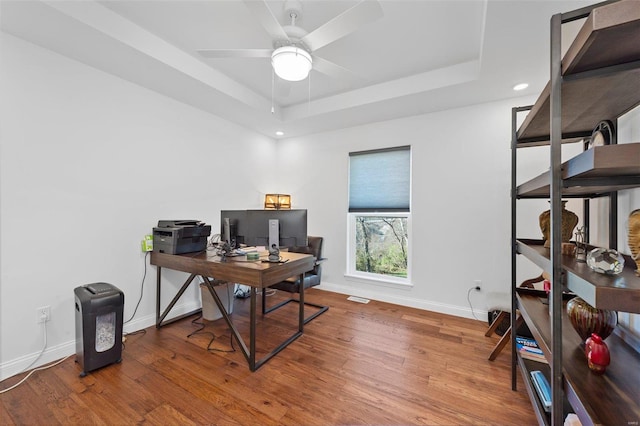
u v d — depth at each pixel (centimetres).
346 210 387
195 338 252
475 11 187
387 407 166
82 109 229
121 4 188
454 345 240
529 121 156
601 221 185
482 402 170
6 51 191
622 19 77
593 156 81
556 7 158
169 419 155
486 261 296
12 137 194
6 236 192
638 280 92
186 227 268
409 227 343
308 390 180
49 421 153
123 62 227
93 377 192
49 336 211
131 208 263
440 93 275
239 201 381
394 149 349
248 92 313
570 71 103
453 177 312
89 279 234
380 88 294
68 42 201
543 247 166
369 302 352
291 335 258
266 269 208
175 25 209
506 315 250
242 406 166
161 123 287
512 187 186
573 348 135
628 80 105
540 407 134
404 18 195
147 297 277
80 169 228
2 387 181
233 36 221
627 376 112
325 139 406
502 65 221
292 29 176
